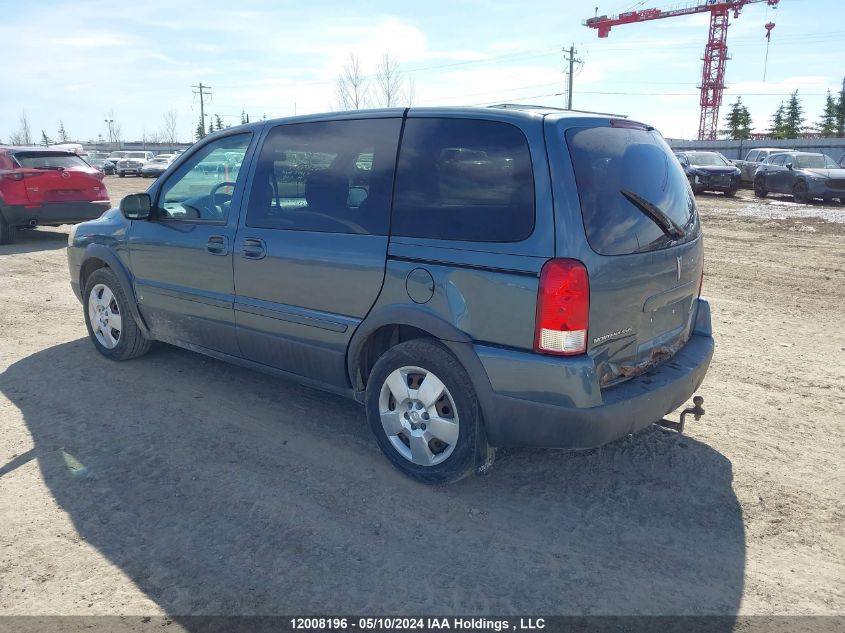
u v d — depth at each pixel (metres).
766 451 4.13
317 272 3.89
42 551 3.09
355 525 3.31
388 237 3.61
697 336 4.15
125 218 5.09
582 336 3.09
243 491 3.60
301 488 3.64
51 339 6.21
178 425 4.39
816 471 3.89
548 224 3.08
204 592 2.82
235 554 3.07
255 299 4.29
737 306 7.79
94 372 5.33
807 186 20.30
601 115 3.59
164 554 3.07
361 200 3.77
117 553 3.08
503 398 3.25
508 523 3.35
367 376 3.98
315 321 3.96
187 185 4.75
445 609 2.74
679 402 3.64
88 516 3.36
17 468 3.83
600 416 3.12
